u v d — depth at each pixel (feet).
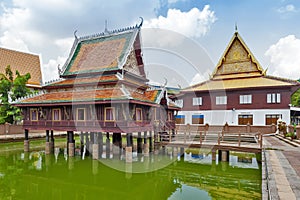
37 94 78.89
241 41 121.70
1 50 154.51
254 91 108.88
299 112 130.72
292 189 27.35
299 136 68.13
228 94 114.11
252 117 108.37
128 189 45.52
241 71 120.88
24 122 78.69
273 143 68.54
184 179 51.67
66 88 75.05
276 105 104.22
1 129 109.40
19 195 41.88
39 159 69.51
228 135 89.66
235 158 71.82
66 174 54.39
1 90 108.47
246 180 50.37
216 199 39.65
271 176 32.96
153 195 42.60
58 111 70.69
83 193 43.45
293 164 40.75
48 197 41.24
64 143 102.78
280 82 105.19
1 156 74.23
